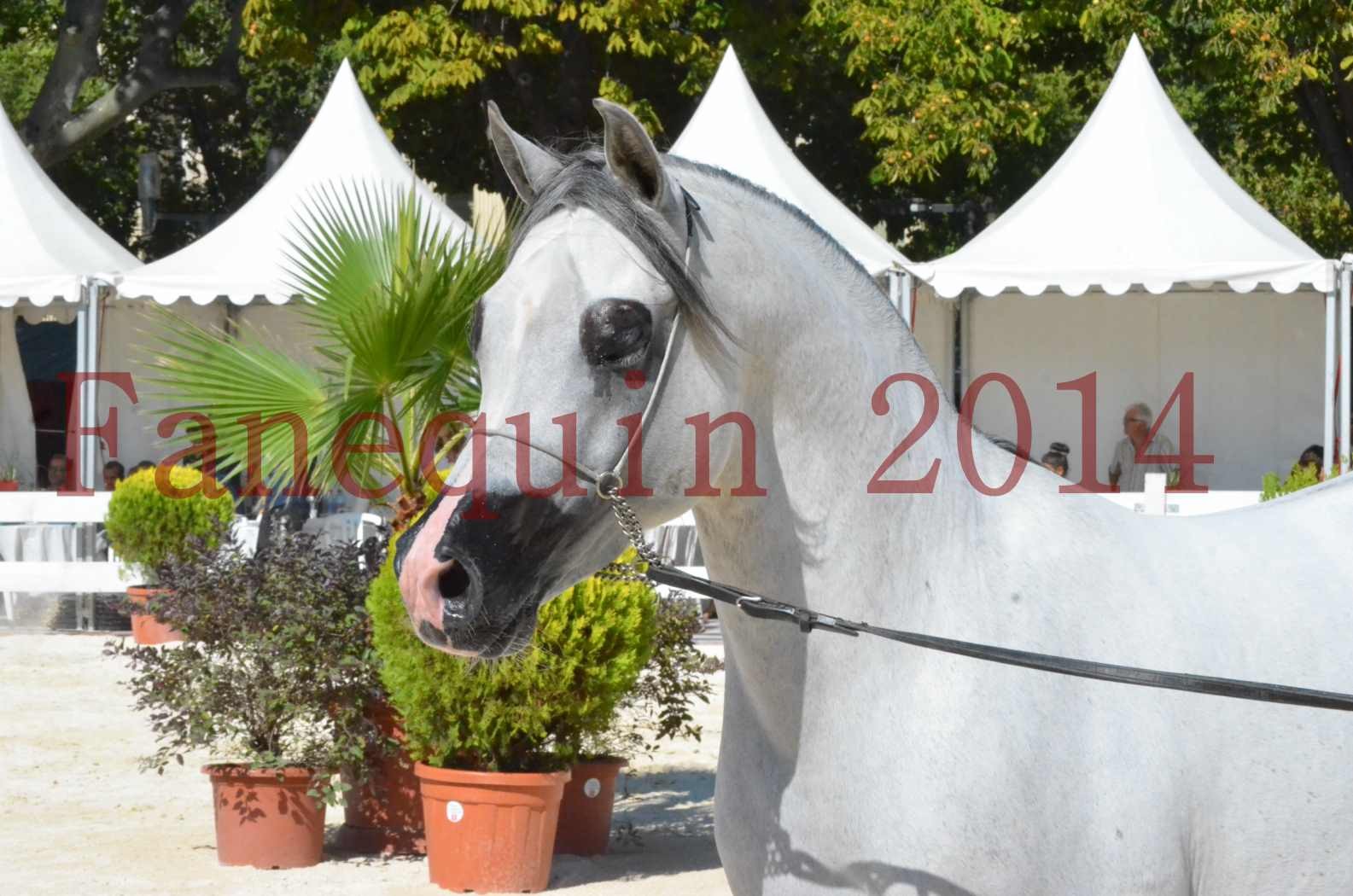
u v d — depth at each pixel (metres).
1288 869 2.62
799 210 2.80
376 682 5.86
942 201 22.73
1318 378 15.60
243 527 11.59
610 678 5.45
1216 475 15.86
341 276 5.90
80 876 5.73
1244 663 2.69
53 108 20.33
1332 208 22.27
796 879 2.59
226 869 5.85
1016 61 20.25
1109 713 2.56
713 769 7.84
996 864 2.46
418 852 6.10
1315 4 17.20
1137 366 15.87
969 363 16.06
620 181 2.43
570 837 6.04
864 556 2.62
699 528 2.71
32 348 18.89
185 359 5.96
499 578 2.33
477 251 5.84
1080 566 2.71
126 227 29.11
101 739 8.41
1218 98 21.97
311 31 19.36
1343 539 3.01
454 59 18.02
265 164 28.94
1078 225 13.78
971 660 2.55
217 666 6.01
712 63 19.36
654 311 2.40
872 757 2.53
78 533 12.85
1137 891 2.51
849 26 18.97
